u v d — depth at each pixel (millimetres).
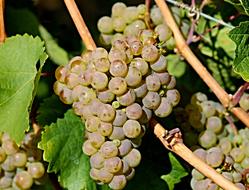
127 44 537
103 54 527
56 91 560
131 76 519
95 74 521
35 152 600
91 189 584
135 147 544
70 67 549
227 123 609
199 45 673
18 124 554
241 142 591
